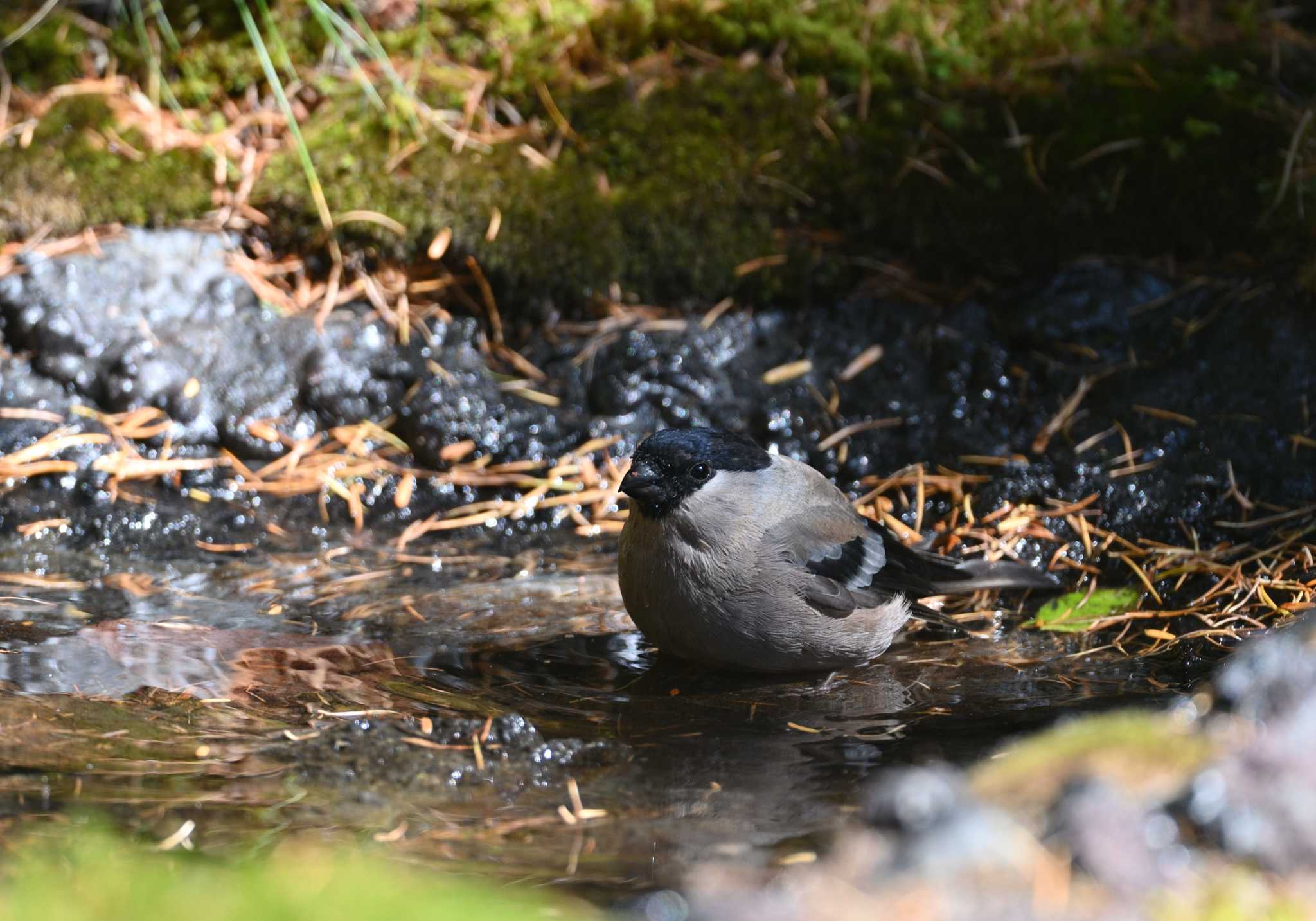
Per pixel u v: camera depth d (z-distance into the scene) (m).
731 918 4.45
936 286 12.38
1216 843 4.55
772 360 11.85
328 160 12.61
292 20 13.68
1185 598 8.89
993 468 10.84
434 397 11.43
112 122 12.96
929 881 4.32
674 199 12.34
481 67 13.58
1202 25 13.84
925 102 12.88
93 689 7.16
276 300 12.08
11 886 4.52
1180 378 11.20
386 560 9.78
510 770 6.32
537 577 9.55
